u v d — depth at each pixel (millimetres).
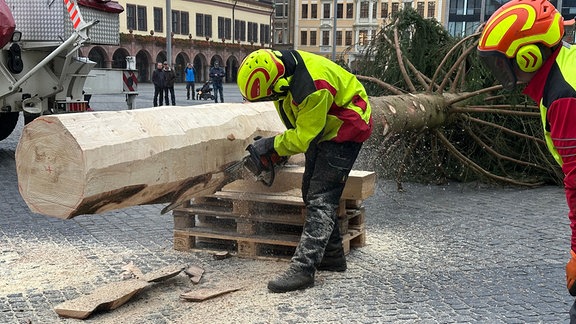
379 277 4055
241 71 3480
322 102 3398
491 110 7012
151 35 54000
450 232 5320
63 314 3328
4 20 7406
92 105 17938
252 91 3463
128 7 51625
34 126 2750
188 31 58344
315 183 3744
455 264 4375
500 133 7617
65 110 8641
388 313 3426
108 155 2824
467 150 7902
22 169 2824
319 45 73000
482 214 6066
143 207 6164
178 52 56875
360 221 4738
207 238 4746
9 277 3971
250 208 4363
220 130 3754
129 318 3336
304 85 3404
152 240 4902
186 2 57656
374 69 8445
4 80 7930
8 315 3363
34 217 5648
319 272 4129
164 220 5602
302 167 4453
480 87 7570
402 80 8109
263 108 4473
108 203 2982
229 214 4395
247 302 3564
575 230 2209
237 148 3936
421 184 7820
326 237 3773
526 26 2229
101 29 8992
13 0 7996
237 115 4035
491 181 7820
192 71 24641
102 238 4957
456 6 36125
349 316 3371
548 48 2238
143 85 43875
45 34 8023
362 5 69438
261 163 3641
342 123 3604
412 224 5621
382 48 8391
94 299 3445
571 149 2107
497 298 3699
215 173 3764
